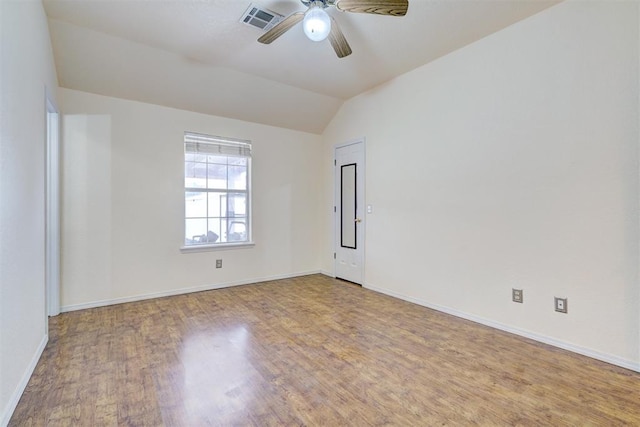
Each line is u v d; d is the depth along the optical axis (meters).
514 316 2.71
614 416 1.64
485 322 2.91
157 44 3.03
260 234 4.55
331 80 3.85
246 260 4.43
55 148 3.10
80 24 2.71
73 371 2.08
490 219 2.87
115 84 3.35
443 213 3.26
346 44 2.50
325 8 2.35
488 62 2.86
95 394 1.82
